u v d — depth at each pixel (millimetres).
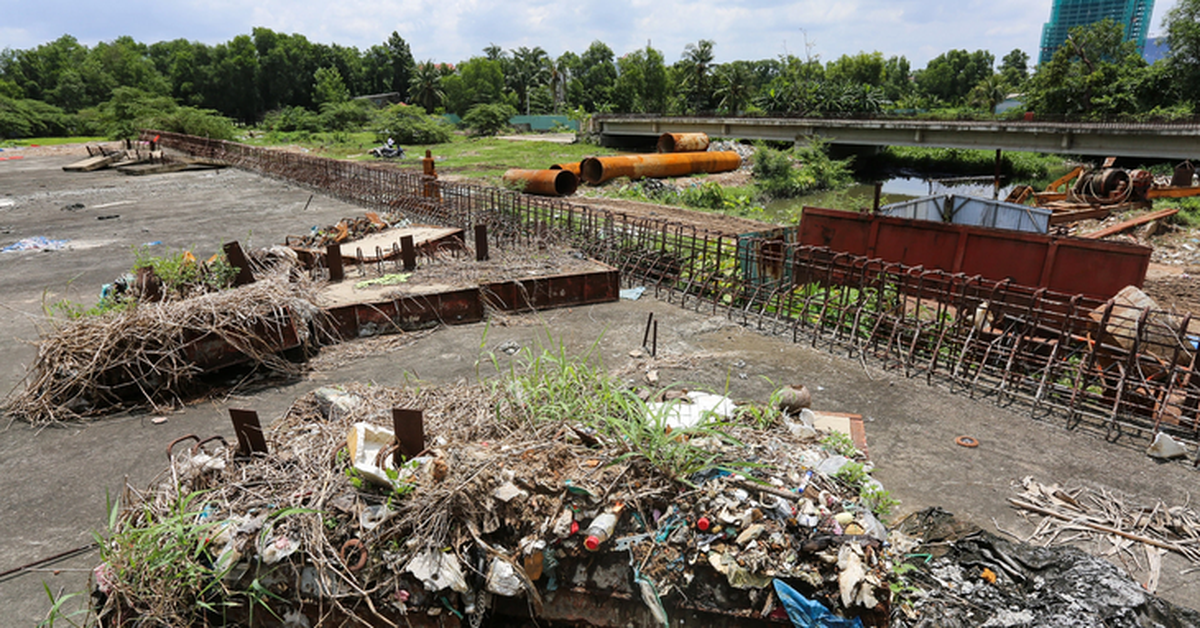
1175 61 60594
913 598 3830
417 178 19750
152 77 114500
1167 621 3529
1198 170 35625
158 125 43750
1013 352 7176
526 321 9922
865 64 108562
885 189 45688
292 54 120250
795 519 3717
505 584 3600
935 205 13914
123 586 3633
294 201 22797
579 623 3852
